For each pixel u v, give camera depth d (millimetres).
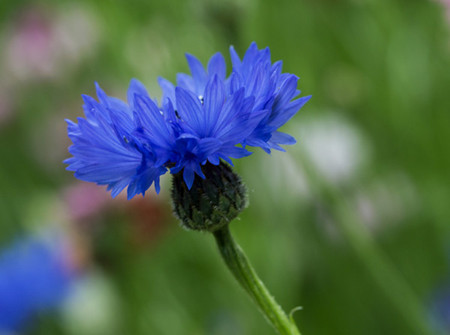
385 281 294
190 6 338
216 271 344
